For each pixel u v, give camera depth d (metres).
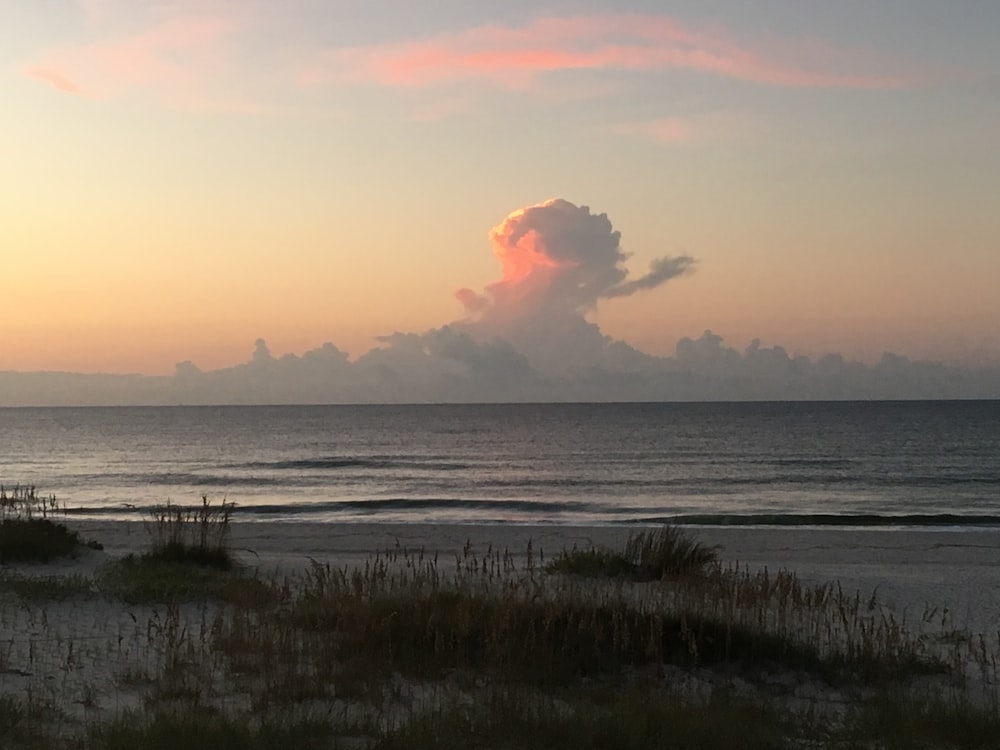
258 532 21.05
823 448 69.50
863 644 8.88
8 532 12.95
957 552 18.81
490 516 29.56
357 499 35.50
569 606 8.72
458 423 125.81
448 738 5.62
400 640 8.02
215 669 7.34
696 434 90.94
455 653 7.77
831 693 7.67
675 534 13.98
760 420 125.94
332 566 14.02
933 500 37.00
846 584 13.97
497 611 8.36
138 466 55.28
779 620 9.50
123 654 7.84
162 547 12.88
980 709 6.98
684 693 7.28
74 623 9.05
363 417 157.12
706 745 5.73
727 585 10.14
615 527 23.47
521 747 5.54
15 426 124.50
